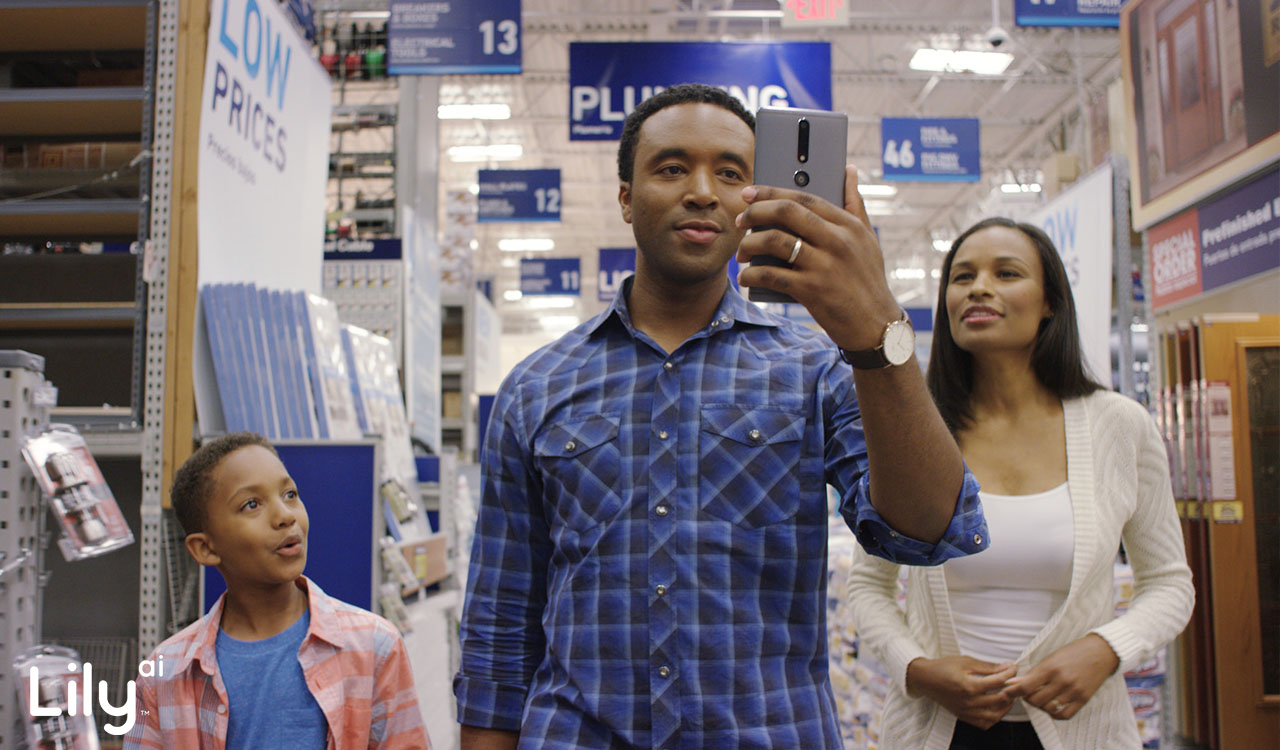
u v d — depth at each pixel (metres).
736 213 1.05
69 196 2.88
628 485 1.06
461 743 1.17
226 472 1.42
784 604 1.04
